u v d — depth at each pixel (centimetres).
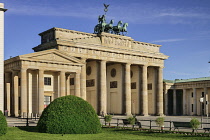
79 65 10044
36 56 9194
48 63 9419
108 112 13825
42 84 9238
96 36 12569
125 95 12862
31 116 8556
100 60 12119
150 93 14512
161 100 14050
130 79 14188
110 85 13875
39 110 9106
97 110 12062
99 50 12031
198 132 5759
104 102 12062
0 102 7375
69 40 11231
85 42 11700
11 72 9950
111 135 5031
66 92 10231
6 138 4322
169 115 14875
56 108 5141
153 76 14400
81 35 12212
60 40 10931
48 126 5009
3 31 7538
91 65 12900
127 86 12875
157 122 5953
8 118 8462
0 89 7388
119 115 12744
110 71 13950
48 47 11400
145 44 14038
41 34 12469
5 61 9612
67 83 10281
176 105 15925
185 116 13588
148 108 14550
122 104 12988
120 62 12781
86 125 5072
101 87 12038
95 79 12544
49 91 9669
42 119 5184
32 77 9488
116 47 12681
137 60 13275
